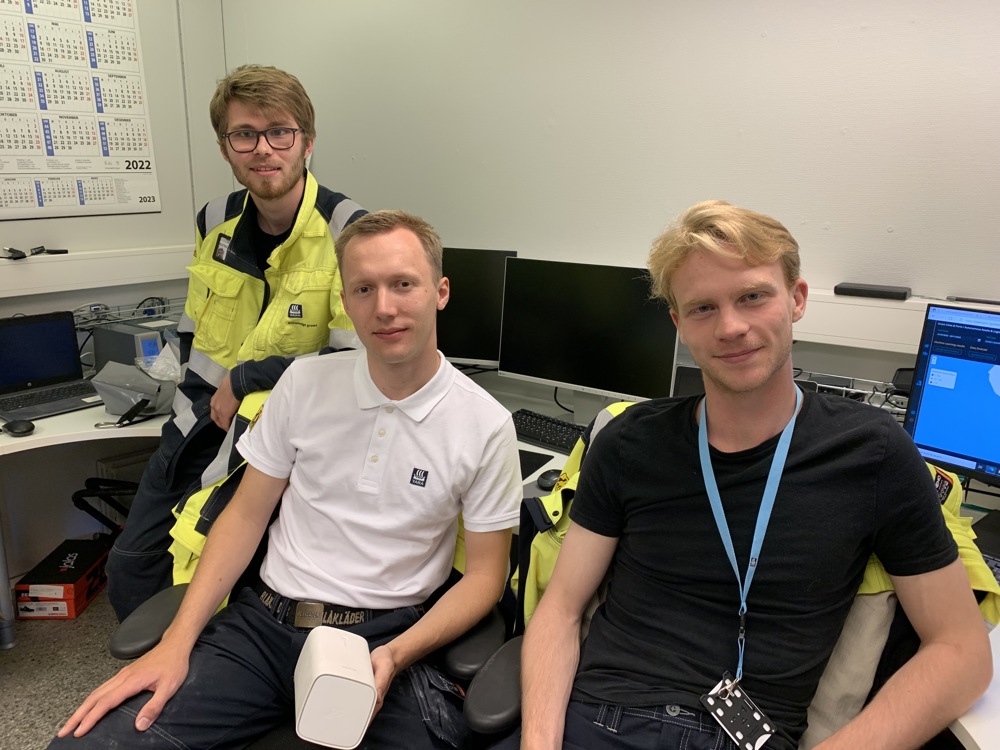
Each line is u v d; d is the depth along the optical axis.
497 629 1.30
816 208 1.92
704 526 1.10
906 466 1.03
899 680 0.99
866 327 1.82
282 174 1.73
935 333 1.47
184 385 1.94
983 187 1.71
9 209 2.38
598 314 1.99
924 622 1.03
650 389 1.93
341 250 1.33
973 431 1.45
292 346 1.79
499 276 2.22
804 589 1.04
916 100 1.75
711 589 1.10
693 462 1.12
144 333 2.38
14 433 1.96
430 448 1.34
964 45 1.67
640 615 1.15
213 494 1.50
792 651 1.05
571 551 1.23
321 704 1.04
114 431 2.04
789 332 1.05
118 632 1.25
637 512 1.16
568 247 2.36
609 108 2.18
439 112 2.53
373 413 1.36
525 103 2.33
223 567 1.37
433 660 1.33
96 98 2.55
